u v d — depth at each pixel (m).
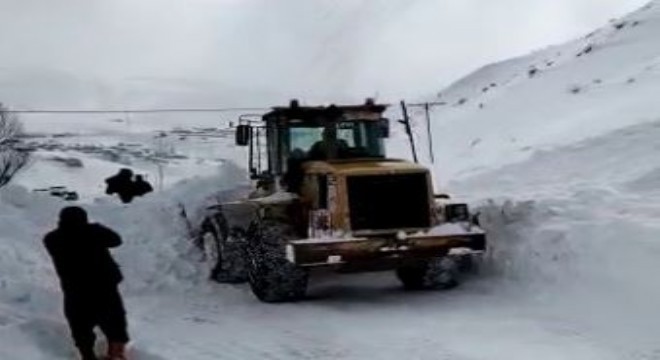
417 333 8.77
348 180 10.51
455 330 8.81
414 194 10.71
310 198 11.17
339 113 11.97
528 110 38.59
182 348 8.49
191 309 10.66
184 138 87.06
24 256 11.90
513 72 64.62
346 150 11.95
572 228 10.62
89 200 16.36
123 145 106.62
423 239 10.43
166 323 9.78
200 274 12.55
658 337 7.93
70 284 7.55
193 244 13.11
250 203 11.77
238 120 12.66
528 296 10.23
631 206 11.17
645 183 12.67
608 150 15.59
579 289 9.81
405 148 21.16
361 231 10.46
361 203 10.52
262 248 10.88
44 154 80.56
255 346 8.52
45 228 13.26
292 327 9.38
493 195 14.23
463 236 10.55
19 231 12.71
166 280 12.25
